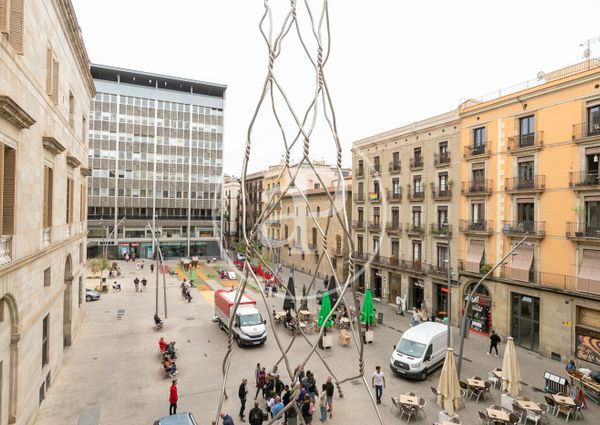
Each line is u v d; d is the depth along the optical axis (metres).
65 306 21.36
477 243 26.05
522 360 20.89
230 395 15.82
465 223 26.67
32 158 12.52
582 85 20.42
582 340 19.89
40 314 13.72
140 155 59.56
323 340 20.94
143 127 59.84
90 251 57.41
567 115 21.11
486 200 25.52
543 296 21.72
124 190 58.78
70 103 21.28
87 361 19.25
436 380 17.77
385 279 33.50
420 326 20.12
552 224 21.69
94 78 58.28
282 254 42.16
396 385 17.09
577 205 20.53
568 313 20.52
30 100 12.23
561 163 21.34
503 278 23.75
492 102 25.06
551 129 21.88
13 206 10.80
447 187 28.22
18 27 11.30
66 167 18.67
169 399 14.96
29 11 12.21
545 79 23.23
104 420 13.77
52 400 15.16
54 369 16.83
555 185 21.59
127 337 23.17
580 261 20.30
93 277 42.47
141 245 59.69
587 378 16.45
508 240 24.03
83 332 24.00
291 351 20.80
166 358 17.81
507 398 14.76
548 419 14.45
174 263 55.88
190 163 62.09
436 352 18.80
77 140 22.42
